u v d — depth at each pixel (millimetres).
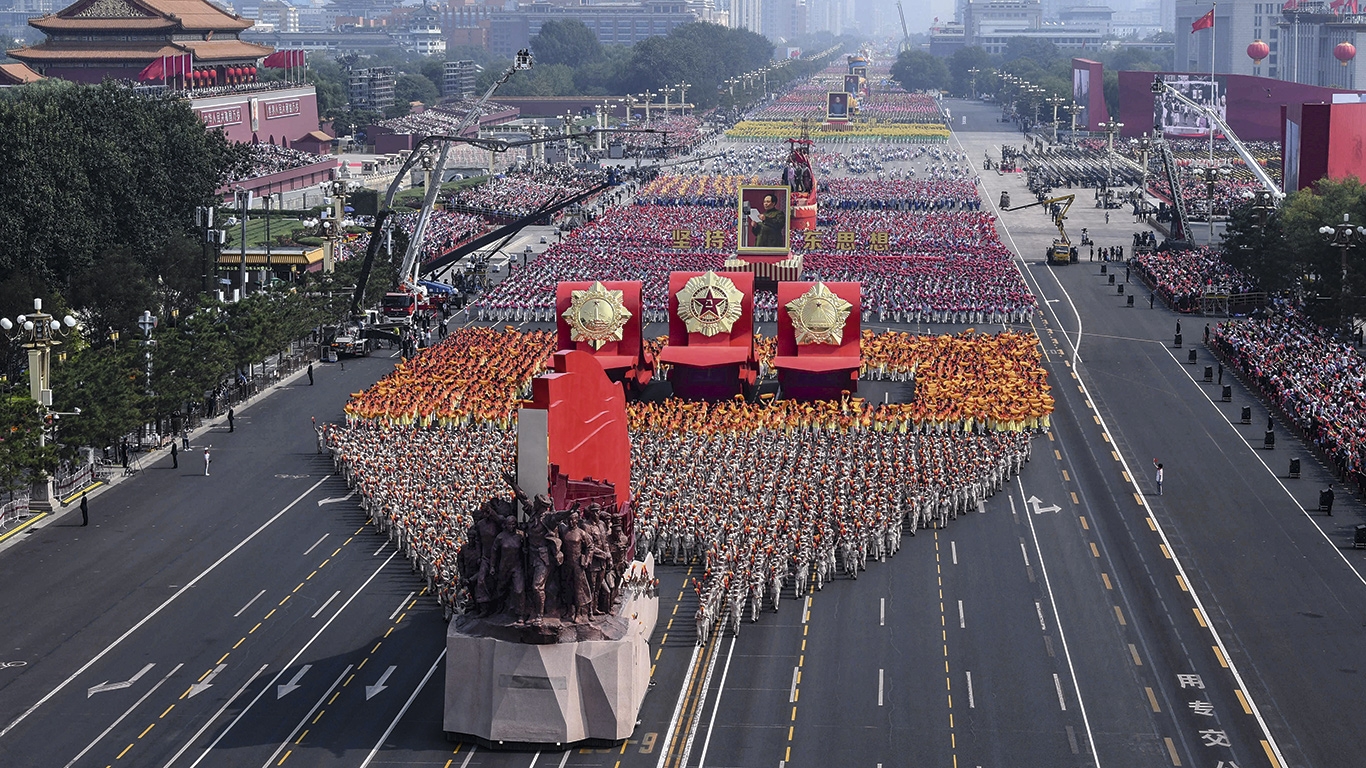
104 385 130500
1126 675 88688
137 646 93125
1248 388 161875
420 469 121750
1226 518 118125
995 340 170375
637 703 82438
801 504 110812
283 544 112625
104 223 186000
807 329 151500
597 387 90500
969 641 93812
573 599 80812
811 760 78125
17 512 118875
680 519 108375
